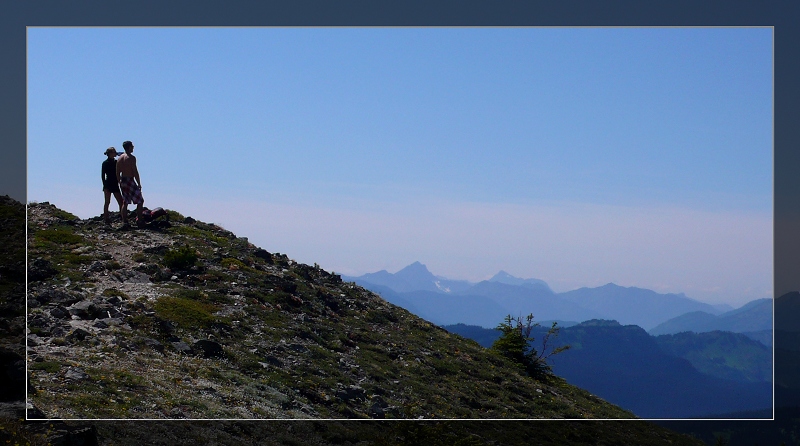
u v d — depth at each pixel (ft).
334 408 73.15
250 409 64.03
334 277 133.39
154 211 124.88
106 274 93.91
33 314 69.97
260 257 123.54
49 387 52.65
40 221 114.11
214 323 84.79
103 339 69.15
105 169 118.32
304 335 93.15
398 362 98.22
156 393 59.21
